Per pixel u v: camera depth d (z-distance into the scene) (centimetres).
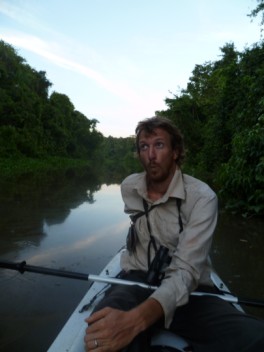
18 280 321
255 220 602
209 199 159
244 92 930
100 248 429
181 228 163
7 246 428
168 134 167
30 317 255
